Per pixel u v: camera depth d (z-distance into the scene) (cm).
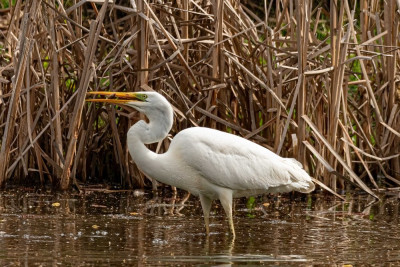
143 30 1270
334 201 1341
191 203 1309
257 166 1052
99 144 1501
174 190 1411
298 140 1316
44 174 1502
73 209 1210
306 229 1082
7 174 1402
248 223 1130
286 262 866
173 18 1299
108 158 1531
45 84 1316
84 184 1455
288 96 1417
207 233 1034
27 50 1293
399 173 1489
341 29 1292
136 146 1029
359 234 1047
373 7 1479
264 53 1434
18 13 1394
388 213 1222
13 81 1333
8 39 1402
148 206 1261
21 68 1288
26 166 1408
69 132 1340
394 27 1411
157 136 1027
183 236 1022
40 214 1159
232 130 1434
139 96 1021
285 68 1346
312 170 1467
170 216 1173
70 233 1019
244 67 1306
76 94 1337
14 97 1314
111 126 1452
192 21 1323
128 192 1398
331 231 1068
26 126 1392
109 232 1035
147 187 1456
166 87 1382
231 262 861
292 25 1365
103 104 1448
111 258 870
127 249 924
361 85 1524
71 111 1410
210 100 1346
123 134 1452
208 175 1030
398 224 1127
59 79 1439
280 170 1066
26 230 1031
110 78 1313
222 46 1316
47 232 1022
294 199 1367
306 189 1110
